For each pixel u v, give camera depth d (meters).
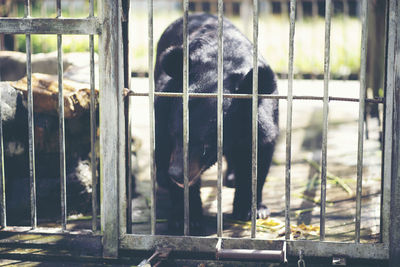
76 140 3.53
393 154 2.84
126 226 3.06
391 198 2.86
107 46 2.91
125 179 3.02
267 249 2.95
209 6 9.45
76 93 3.44
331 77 7.54
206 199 3.77
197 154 3.25
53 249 3.06
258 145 3.35
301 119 5.86
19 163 3.46
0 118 3.04
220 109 2.93
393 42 2.81
